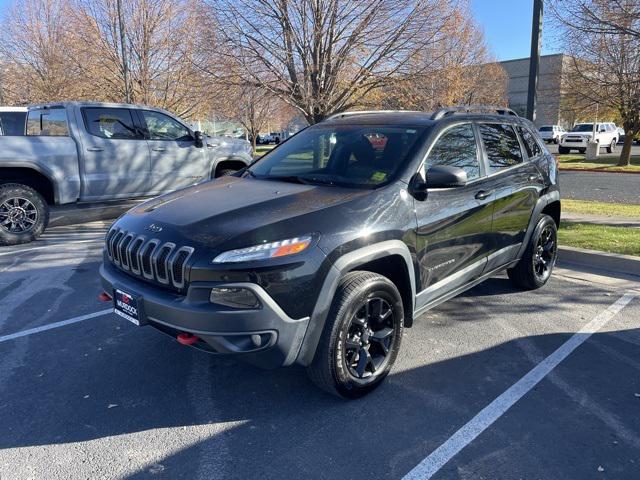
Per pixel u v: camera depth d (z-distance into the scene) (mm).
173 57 16922
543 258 5363
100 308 4883
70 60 19203
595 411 3139
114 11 16812
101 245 7391
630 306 4867
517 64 59094
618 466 2646
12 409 3211
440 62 10203
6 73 23047
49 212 7582
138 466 2682
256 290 2730
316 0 9109
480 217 4086
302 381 3520
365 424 3023
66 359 3867
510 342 4098
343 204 3191
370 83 9961
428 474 2600
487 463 2676
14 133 11789
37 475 2615
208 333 2754
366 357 3256
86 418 3109
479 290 5316
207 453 2779
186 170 8828
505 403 3232
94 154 7746
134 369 3711
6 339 4223
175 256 2896
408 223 3396
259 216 3076
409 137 3832
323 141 4246
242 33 9383
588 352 3924
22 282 5672
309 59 9656
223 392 3391
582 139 30344
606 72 12094
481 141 4316
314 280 2887
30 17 21859
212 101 11906
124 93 17312
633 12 7090
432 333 4266
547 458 2711
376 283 3156
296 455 2754
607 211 9523
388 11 9305
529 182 4773
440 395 3334
